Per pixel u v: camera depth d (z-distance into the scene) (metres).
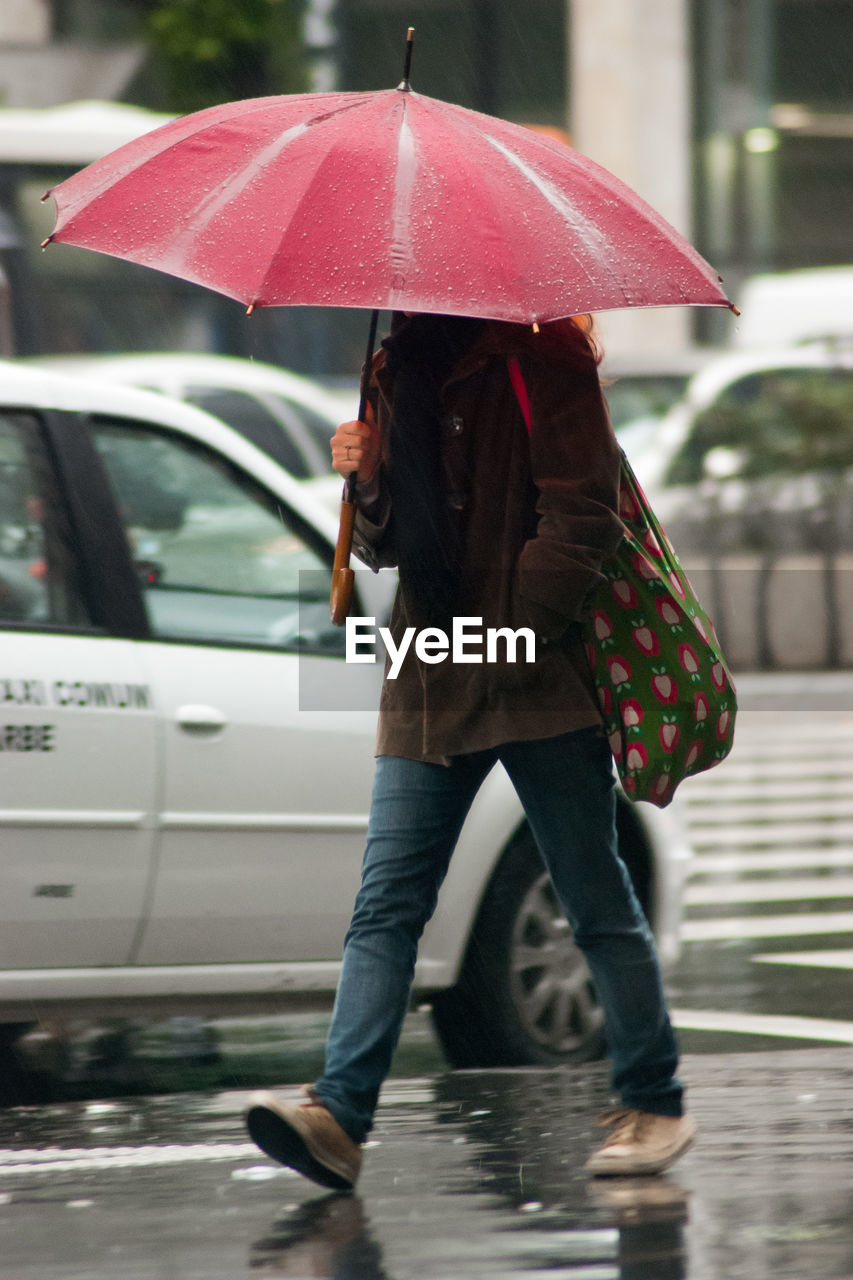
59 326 42.97
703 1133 12.04
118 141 42.78
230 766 13.67
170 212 9.80
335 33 60.44
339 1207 10.41
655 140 65.19
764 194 79.25
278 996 14.08
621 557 10.31
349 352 52.94
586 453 10.02
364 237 9.40
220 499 14.39
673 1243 9.69
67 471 13.59
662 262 9.84
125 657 13.39
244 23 57.06
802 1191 10.63
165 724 13.41
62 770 12.92
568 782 10.36
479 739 10.26
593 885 10.58
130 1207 10.48
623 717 10.30
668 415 44.62
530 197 9.69
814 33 80.31
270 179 9.71
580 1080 13.91
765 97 78.38
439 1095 13.34
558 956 14.89
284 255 9.38
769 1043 15.84
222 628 14.07
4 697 12.75
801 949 20.03
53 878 12.89
